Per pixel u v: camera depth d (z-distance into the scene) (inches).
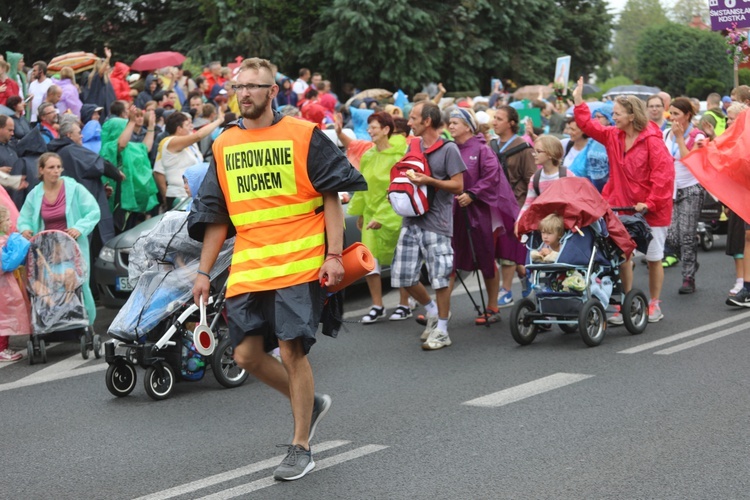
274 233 252.8
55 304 411.2
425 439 283.9
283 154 252.1
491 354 396.2
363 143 532.4
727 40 622.8
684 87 2180.1
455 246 448.5
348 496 239.9
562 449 270.2
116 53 1539.1
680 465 254.4
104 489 253.9
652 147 430.3
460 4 1446.9
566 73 857.5
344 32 1358.3
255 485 250.2
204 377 376.5
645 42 2220.7
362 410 318.7
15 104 569.3
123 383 351.6
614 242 406.0
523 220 410.6
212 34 1439.5
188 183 385.1
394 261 417.4
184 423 313.6
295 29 1414.9
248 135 255.6
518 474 251.4
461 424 297.3
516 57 1518.2
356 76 1406.3
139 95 769.6
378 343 426.6
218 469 265.1
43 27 1581.0
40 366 410.3
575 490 239.0
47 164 429.4
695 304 488.7
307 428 256.8
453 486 244.5
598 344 402.9
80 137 534.9
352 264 258.2
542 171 426.6
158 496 245.8
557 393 329.4
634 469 252.4
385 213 463.5
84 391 362.6
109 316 515.2
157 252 351.3
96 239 542.6
